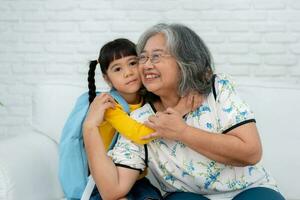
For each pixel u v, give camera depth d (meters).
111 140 1.50
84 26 2.68
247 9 2.49
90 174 1.43
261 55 2.51
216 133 1.32
